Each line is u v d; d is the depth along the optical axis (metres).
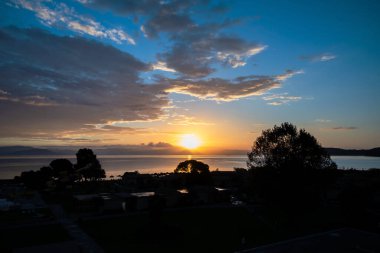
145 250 33.88
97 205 57.56
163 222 47.31
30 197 72.06
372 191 68.94
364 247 35.78
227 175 101.88
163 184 86.44
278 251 34.19
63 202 64.81
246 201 68.38
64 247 29.42
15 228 43.50
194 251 33.78
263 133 53.72
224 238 39.16
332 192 67.31
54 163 97.12
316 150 49.69
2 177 153.88
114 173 181.25
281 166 48.72
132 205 56.88
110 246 35.16
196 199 65.69
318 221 49.12
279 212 52.03
